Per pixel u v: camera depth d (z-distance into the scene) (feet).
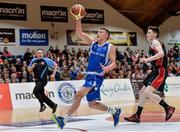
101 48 20.92
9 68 57.82
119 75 63.98
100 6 78.23
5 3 67.97
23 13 69.77
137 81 59.88
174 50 81.25
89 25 76.69
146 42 83.76
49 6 72.59
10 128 23.13
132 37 81.92
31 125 24.52
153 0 77.20
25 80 55.62
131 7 78.69
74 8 21.06
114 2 78.02
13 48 68.44
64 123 20.13
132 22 82.23
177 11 83.92
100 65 20.80
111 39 79.15
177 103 42.14
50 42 72.49
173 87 62.49
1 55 61.57
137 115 23.31
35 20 71.00
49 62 34.88
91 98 21.09
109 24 79.20
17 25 69.05
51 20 72.69
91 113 32.30
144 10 79.92
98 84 20.89
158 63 22.63
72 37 74.74
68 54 67.72
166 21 85.97
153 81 22.72
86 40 21.62
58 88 49.65
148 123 22.74
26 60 63.36
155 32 23.11
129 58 72.18
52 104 34.65
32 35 70.49
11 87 47.47
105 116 29.01
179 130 18.99
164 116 27.55
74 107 20.43
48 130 21.08
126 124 22.54
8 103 46.42
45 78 34.68
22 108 46.37
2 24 67.51
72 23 75.00
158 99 23.35
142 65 67.72
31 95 48.49
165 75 22.85
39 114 34.65
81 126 22.34
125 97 57.16
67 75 58.65
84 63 63.82
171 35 86.58
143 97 23.06
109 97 54.70
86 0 76.64
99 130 20.07
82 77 58.59
